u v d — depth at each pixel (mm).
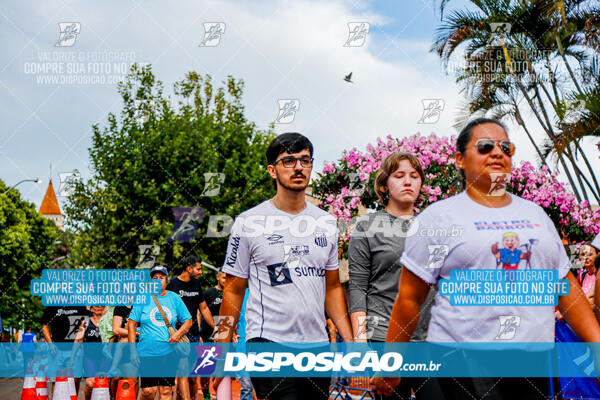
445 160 5211
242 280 3758
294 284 3633
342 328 4012
